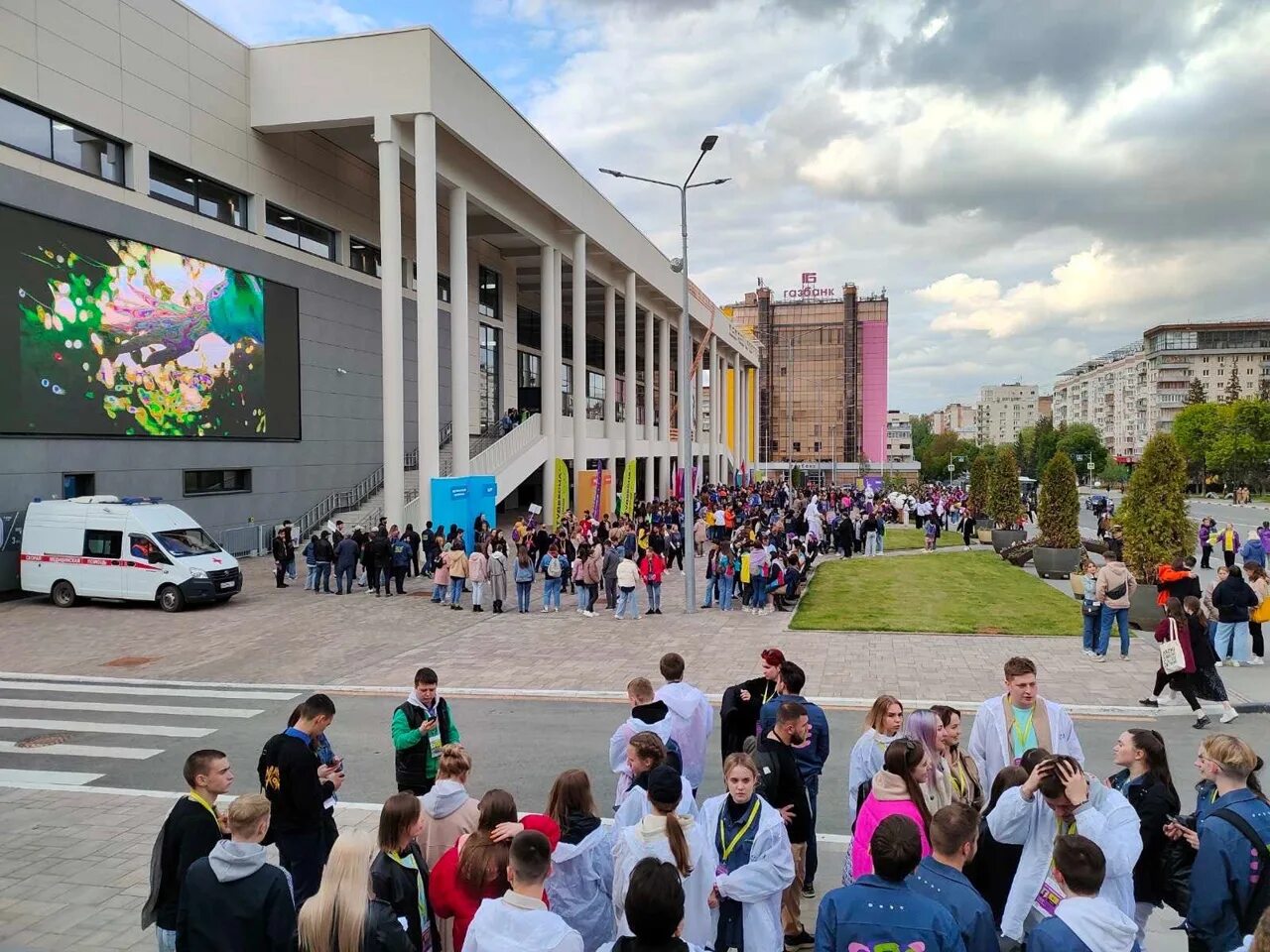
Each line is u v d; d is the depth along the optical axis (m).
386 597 23.81
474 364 44.72
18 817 9.15
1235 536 26.19
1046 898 4.55
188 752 11.39
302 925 4.19
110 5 25.08
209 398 28.72
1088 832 4.50
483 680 14.80
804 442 140.50
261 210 30.94
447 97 29.78
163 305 26.92
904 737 5.43
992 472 38.41
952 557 33.25
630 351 52.66
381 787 9.88
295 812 5.93
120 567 21.64
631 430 52.03
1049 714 6.23
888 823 3.98
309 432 33.47
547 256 41.78
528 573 21.67
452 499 28.14
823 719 6.88
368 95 29.16
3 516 22.55
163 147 26.88
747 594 21.88
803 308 140.88
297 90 29.86
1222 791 4.98
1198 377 161.88
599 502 40.41
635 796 5.41
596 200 45.62
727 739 7.58
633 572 20.70
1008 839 4.86
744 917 4.93
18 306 22.69
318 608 22.16
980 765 6.27
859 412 139.50
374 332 37.47
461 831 5.63
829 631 18.47
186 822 5.06
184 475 27.95
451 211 32.72
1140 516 18.73
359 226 36.31
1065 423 190.25
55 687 14.73
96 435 24.91
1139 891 5.38
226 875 4.30
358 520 31.86
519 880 4.04
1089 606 15.80
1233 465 107.38
